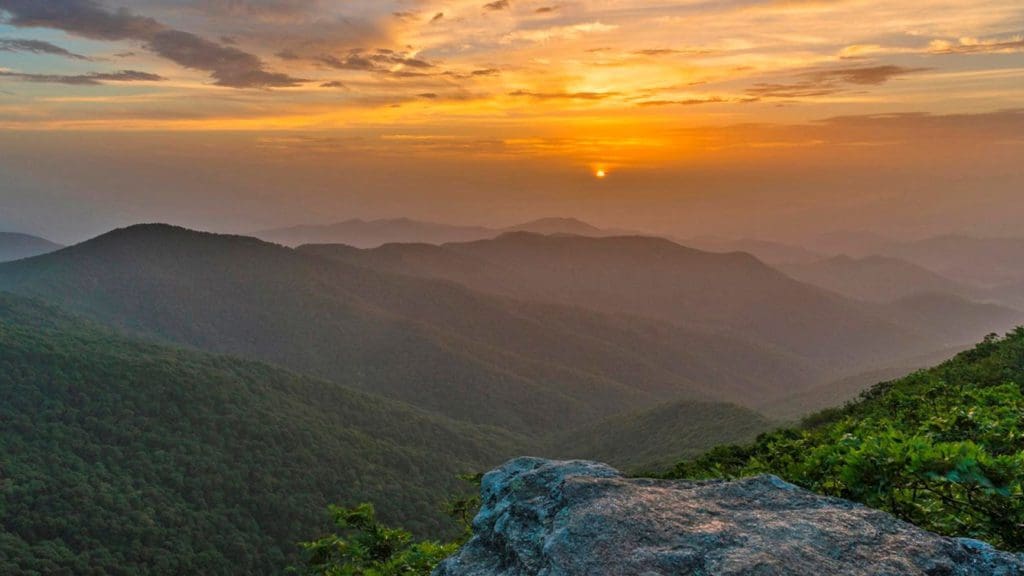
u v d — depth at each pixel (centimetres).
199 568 9688
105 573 8738
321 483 13250
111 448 12588
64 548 8956
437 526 12506
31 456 11550
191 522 10750
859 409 1850
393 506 12962
